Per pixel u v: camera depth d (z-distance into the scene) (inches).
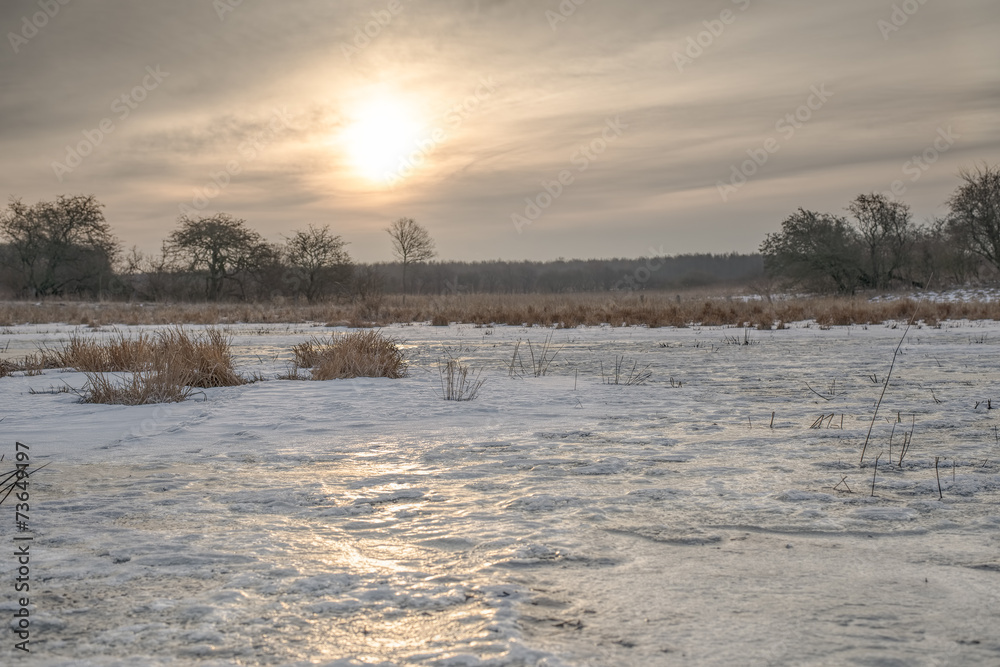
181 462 212.2
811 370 453.1
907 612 106.1
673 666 89.8
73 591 114.7
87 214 1947.6
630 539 139.6
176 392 348.5
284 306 1638.8
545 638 97.7
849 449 221.6
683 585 116.5
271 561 127.6
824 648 94.7
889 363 490.6
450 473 195.6
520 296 1451.8
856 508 159.3
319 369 434.9
